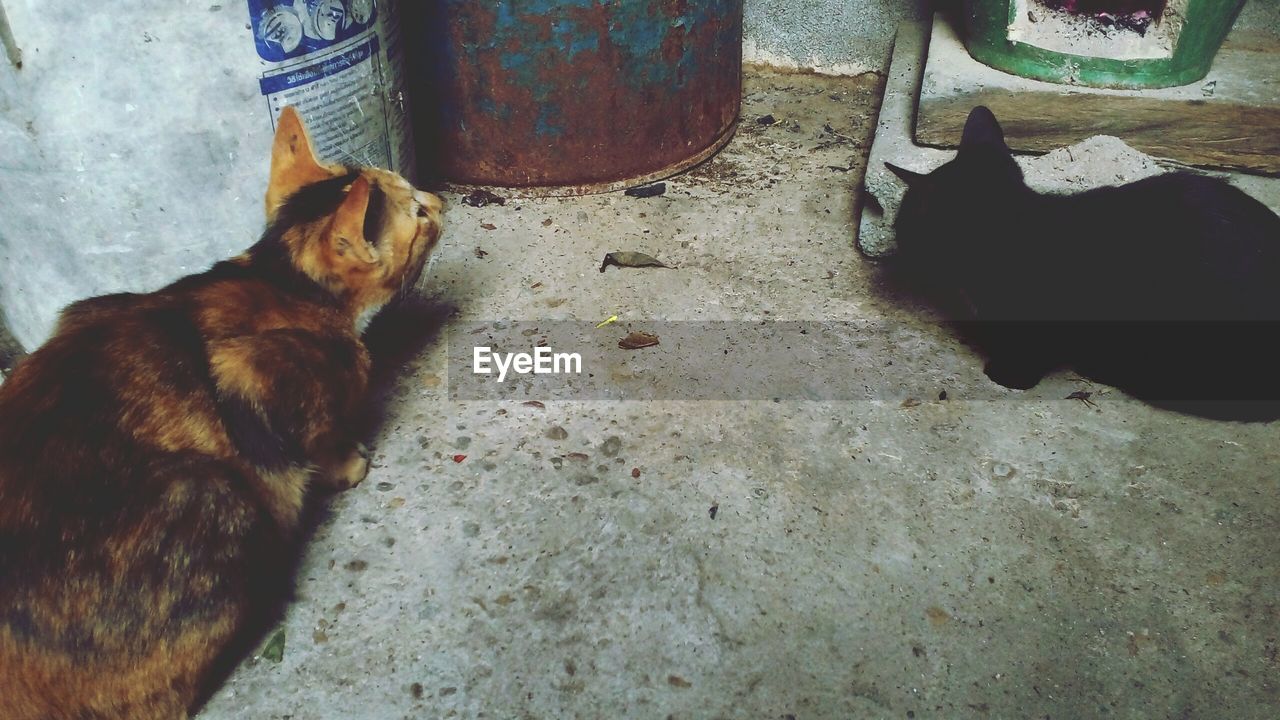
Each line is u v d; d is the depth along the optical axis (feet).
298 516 2.55
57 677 2.11
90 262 2.94
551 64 3.63
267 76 2.84
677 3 3.66
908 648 2.44
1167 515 2.70
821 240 3.73
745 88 4.77
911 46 4.30
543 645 2.45
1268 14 3.78
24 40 2.62
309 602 2.52
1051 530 2.68
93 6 2.60
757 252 3.67
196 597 2.18
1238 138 3.40
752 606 2.52
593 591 2.55
